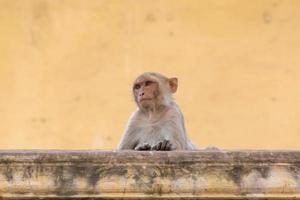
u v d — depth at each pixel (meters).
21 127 28.45
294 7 29.03
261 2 29.08
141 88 21.03
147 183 15.46
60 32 29.00
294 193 15.51
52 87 28.72
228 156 15.55
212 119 28.36
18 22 28.97
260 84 28.61
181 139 20.53
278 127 28.36
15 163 15.47
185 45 28.83
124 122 28.47
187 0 29.09
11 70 28.75
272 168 15.54
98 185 15.45
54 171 15.47
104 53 28.88
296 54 28.77
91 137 28.38
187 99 28.48
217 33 28.92
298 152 15.62
